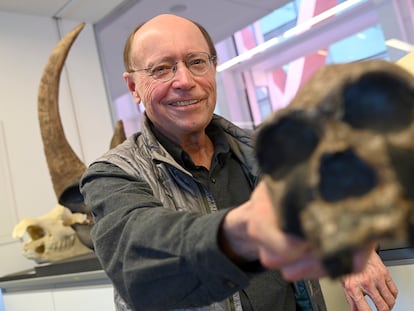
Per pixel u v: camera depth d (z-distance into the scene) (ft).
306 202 0.91
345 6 6.17
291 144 0.99
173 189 2.64
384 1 5.70
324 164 0.91
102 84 8.44
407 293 3.04
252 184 3.07
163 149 2.72
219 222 1.36
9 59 7.23
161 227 1.64
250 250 1.33
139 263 1.67
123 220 1.90
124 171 2.47
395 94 0.94
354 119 0.94
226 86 7.71
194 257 1.43
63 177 5.47
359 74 0.95
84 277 4.53
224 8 7.36
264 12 7.13
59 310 4.93
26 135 7.09
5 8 7.25
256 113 7.53
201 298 1.57
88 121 8.07
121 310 2.61
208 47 3.08
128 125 8.73
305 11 6.68
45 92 5.53
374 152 0.88
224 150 3.01
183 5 7.70
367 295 3.09
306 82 1.06
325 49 6.72
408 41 5.55
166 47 2.80
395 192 0.85
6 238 6.48
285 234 1.00
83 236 5.08
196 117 2.86
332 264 0.87
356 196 0.87
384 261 3.13
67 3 7.53
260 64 7.42
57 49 5.53
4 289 5.78
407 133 0.90
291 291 2.93
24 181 6.88
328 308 3.35
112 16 8.29
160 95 2.81
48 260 5.34
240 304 2.58
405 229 0.83
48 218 5.42
